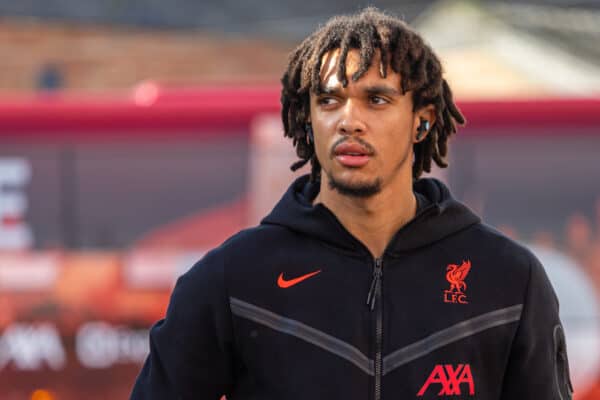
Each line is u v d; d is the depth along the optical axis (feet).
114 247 59.06
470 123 58.95
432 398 17.53
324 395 17.49
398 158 18.01
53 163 59.06
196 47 134.62
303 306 17.98
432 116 19.04
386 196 18.30
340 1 138.72
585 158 58.75
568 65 106.42
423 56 18.02
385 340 17.90
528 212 58.80
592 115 58.65
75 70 130.52
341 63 17.46
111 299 59.11
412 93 18.21
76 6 131.44
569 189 58.75
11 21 128.98
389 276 18.29
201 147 59.00
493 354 18.10
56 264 59.06
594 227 58.59
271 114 59.00
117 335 59.21
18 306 59.16
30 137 58.90
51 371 59.36
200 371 18.40
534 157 58.95
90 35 131.23
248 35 136.15
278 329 17.89
